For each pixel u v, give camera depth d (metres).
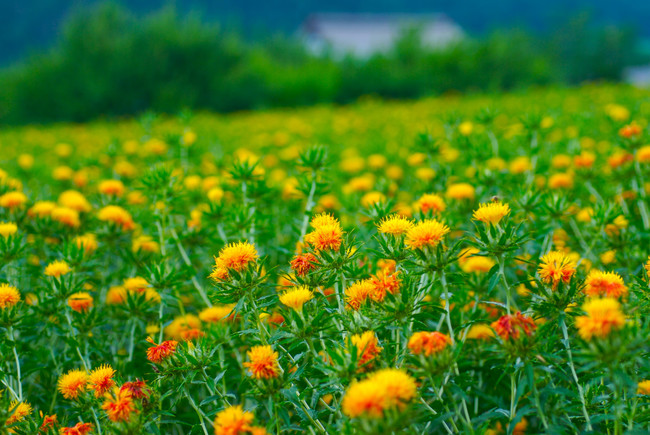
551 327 2.33
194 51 31.52
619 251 3.63
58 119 30.12
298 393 2.35
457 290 3.15
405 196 5.85
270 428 2.21
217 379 2.50
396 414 1.71
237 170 3.87
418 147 5.50
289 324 2.40
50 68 30.77
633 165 4.51
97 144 11.54
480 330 2.95
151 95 30.77
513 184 5.00
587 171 4.99
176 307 3.69
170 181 4.07
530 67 33.47
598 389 2.38
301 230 3.65
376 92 30.95
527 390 2.66
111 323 3.79
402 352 2.33
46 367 3.29
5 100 30.42
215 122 15.15
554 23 64.62
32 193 5.11
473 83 32.03
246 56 33.97
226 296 2.53
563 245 4.02
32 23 79.69
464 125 6.02
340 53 37.09
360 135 11.42
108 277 4.11
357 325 2.35
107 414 2.32
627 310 2.24
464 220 4.04
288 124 12.95
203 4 89.31
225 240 3.72
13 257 3.44
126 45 31.12
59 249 3.94
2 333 3.03
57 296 3.12
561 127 8.88
